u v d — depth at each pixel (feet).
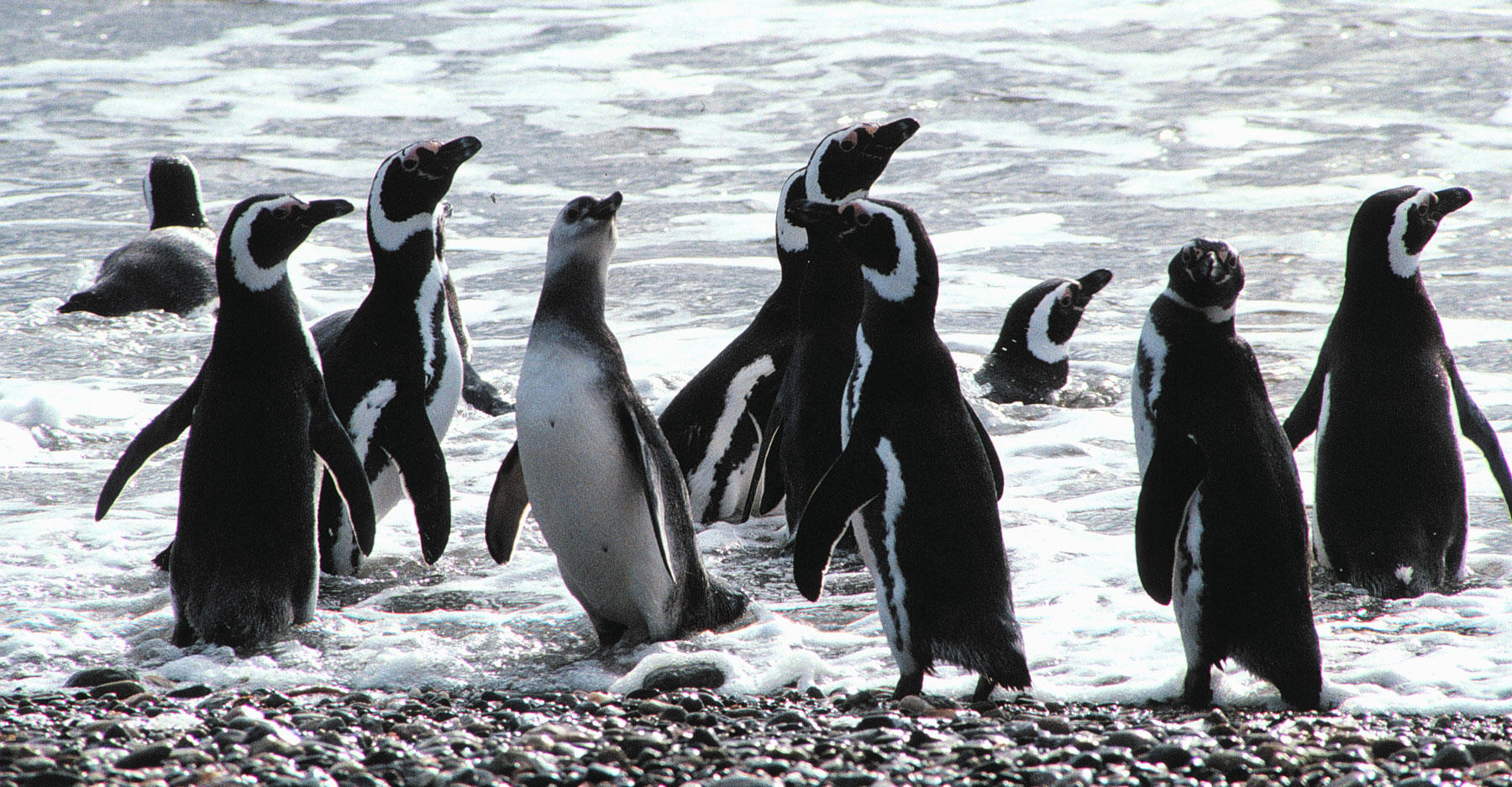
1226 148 236.63
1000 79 282.97
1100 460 102.83
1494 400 113.50
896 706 57.36
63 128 256.32
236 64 303.89
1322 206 200.34
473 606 75.82
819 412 83.25
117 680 62.44
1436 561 73.67
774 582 80.07
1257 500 56.95
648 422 66.39
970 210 201.57
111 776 45.32
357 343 81.10
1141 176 220.02
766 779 44.06
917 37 315.37
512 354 136.56
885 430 58.23
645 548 65.98
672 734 51.65
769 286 161.99
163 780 44.86
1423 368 73.51
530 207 207.62
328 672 65.62
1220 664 58.59
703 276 167.12
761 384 91.91
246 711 54.75
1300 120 252.21
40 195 212.02
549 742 49.34
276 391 67.97
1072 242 182.80
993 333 137.28
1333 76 279.28
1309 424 77.71
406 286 81.76
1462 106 257.14
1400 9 324.80
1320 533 75.92
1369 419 73.31
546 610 75.10
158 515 92.07
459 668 65.77
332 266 175.42
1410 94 266.16
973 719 54.24
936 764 46.96
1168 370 58.59
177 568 69.00
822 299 84.02
